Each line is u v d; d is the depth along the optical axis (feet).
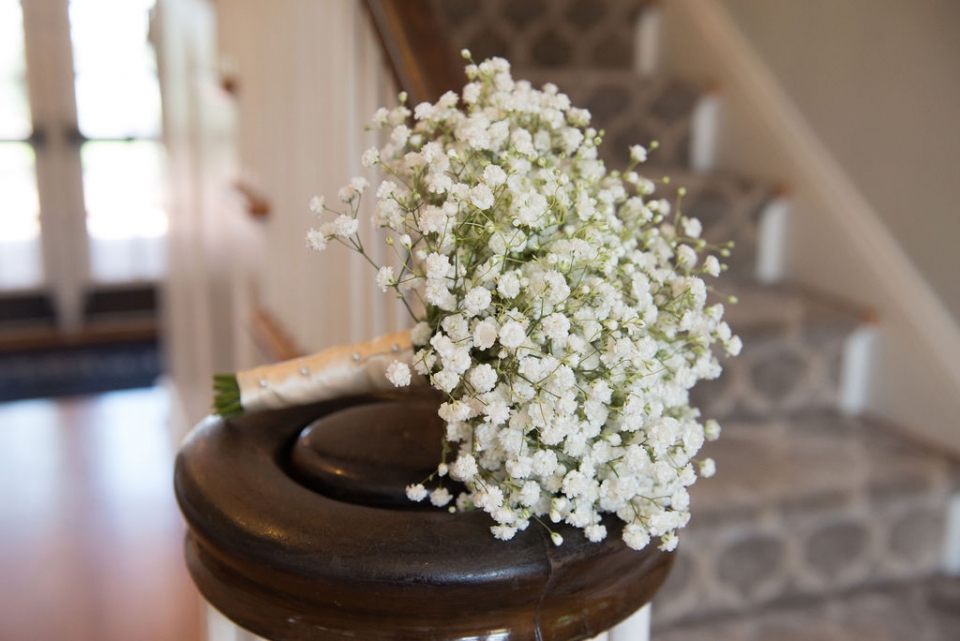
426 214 2.66
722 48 9.45
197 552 2.96
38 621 8.05
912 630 6.62
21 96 14.33
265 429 3.29
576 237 2.80
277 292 7.88
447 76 4.27
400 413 3.25
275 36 7.13
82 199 15.16
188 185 11.14
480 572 2.47
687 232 3.22
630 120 9.14
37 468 11.14
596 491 2.62
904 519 7.09
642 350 2.62
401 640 2.55
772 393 8.04
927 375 7.72
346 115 5.39
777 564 6.80
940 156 7.45
